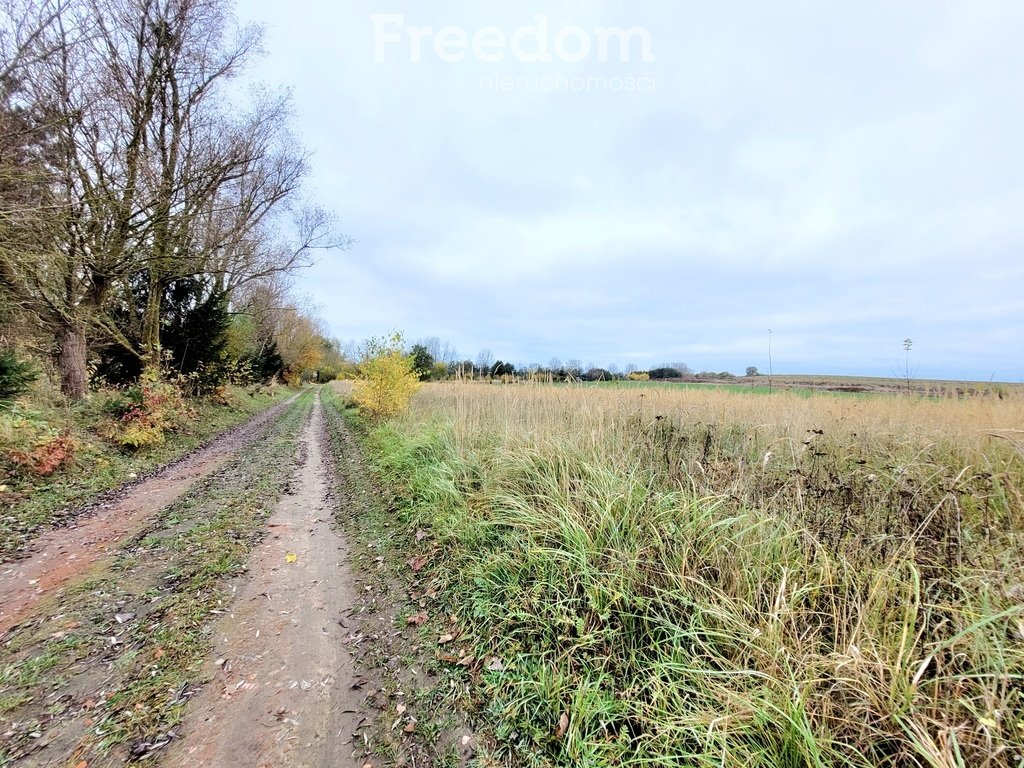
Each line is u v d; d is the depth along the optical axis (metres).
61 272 8.10
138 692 2.04
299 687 2.11
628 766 1.56
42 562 3.40
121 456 6.70
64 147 7.98
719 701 1.63
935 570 2.05
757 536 2.49
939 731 1.30
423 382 12.51
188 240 11.41
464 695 2.03
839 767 1.39
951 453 4.04
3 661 2.22
